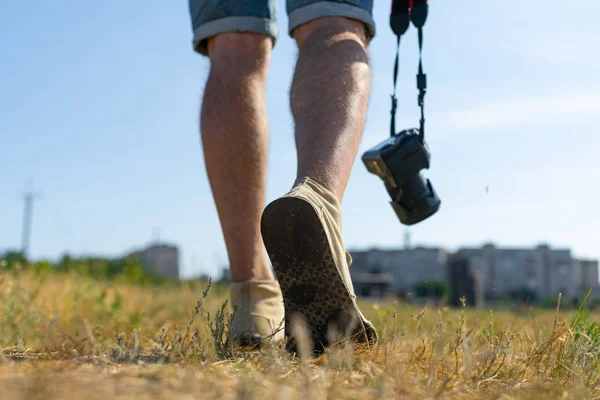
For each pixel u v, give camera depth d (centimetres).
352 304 175
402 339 217
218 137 226
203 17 241
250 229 227
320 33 214
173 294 616
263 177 230
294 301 178
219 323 193
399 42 249
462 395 150
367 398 133
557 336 194
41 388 114
